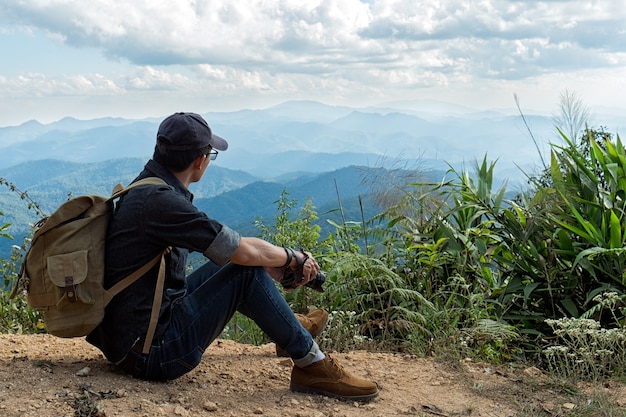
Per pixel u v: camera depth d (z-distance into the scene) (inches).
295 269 119.6
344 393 122.2
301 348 121.0
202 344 116.8
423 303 187.0
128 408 104.2
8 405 99.8
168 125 111.5
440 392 134.7
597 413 125.5
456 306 195.5
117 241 108.3
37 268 104.6
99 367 124.2
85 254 104.7
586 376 150.9
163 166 113.2
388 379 141.3
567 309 189.6
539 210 208.2
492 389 138.2
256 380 130.3
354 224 229.8
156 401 109.4
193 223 106.4
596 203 202.8
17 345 143.4
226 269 118.2
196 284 129.9
